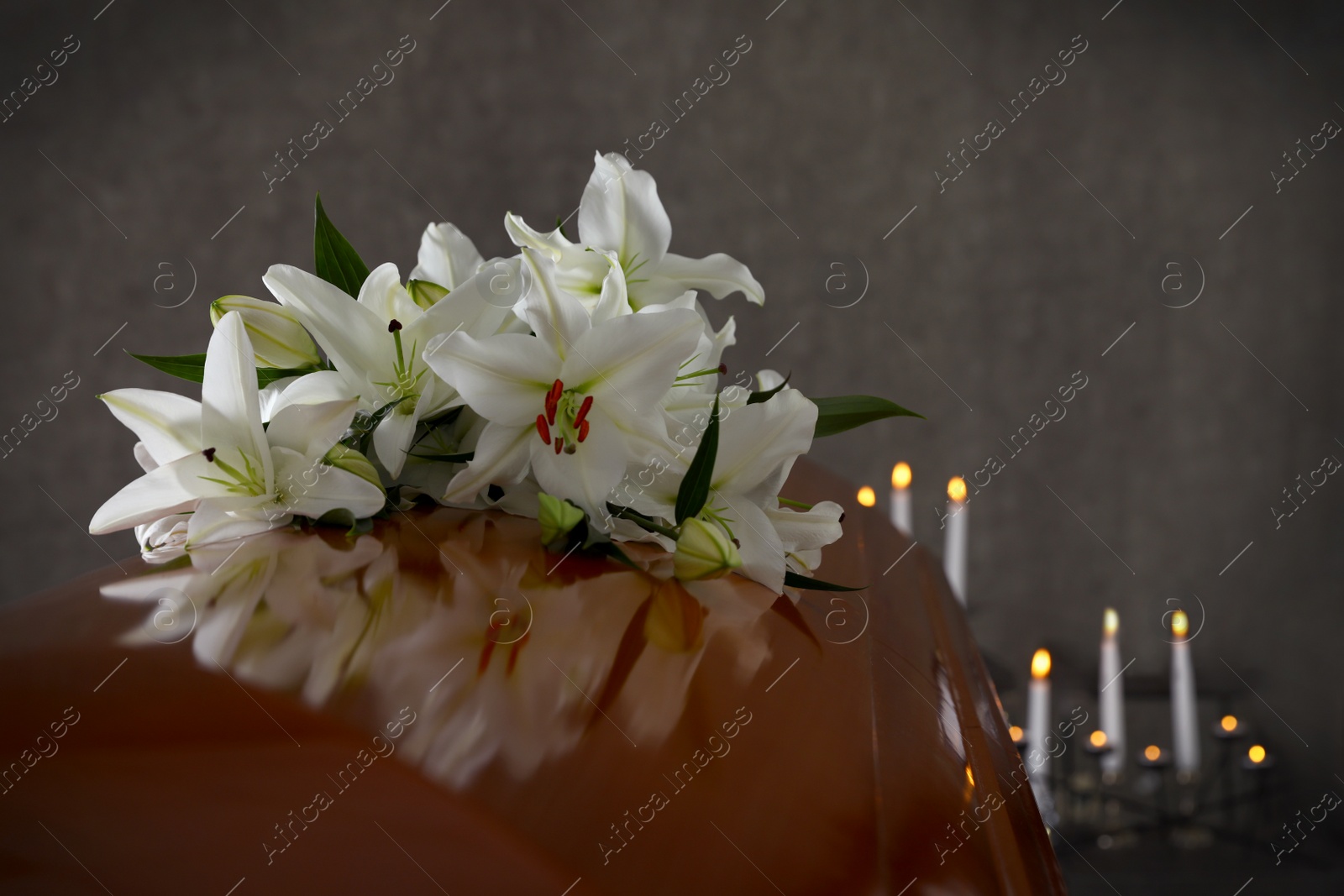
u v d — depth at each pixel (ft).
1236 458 9.02
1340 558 8.91
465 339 1.51
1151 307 8.96
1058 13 8.87
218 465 1.44
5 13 8.38
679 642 0.98
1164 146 8.93
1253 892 7.62
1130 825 7.25
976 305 8.99
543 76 8.84
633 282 1.88
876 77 8.91
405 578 1.08
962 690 1.40
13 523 8.58
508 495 1.64
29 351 8.57
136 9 8.54
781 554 1.43
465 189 8.86
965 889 0.70
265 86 8.68
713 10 8.84
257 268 8.74
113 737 0.68
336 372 1.67
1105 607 9.09
